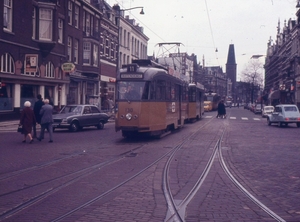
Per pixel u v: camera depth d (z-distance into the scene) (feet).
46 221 20.72
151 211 22.89
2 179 31.99
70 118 78.33
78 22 139.64
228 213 22.74
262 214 22.57
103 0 175.42
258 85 318.04
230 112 224.74
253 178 33.60
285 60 259.19
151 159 43.68
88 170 36.45
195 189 29.19
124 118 60.85
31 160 41.75
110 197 26.30
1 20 92.84
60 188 28.84
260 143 60.64
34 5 109.40
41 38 112.27
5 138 64.49
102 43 166.20
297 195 27.48
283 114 100.73
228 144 59.06
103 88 171.63
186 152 49.65
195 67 347.97
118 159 43.34
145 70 62.39
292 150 52.44
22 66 102.89
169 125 73.92
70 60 134.31
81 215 21.88
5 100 97.35
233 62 638.12
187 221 21.02
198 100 124.88
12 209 23.08
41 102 63.05
